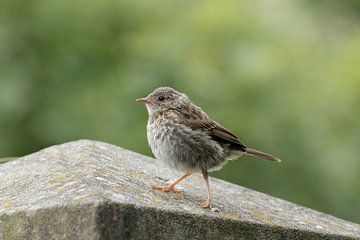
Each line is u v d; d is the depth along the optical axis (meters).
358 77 15.17
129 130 14.12
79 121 14.52
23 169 8.75
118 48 15.59
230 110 14.12
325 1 20.42
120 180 8.05
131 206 6.59
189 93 14.20
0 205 7.25
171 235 6.93
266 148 14.06
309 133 14.34
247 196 9.92
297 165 14.14
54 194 7.09
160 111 9.45
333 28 19.86
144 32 15.44
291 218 8.93
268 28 15.55
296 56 15.26
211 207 7.91
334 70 15.42
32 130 15.03
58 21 15.75
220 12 15.34
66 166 8.50
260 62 14.70
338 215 14.14
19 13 15.81
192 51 14.87
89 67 15.53
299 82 14.87
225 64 14.77
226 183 10.59
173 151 9.16
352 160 14.31
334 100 14.80
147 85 14.45
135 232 6.61
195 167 9.23
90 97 14.70
